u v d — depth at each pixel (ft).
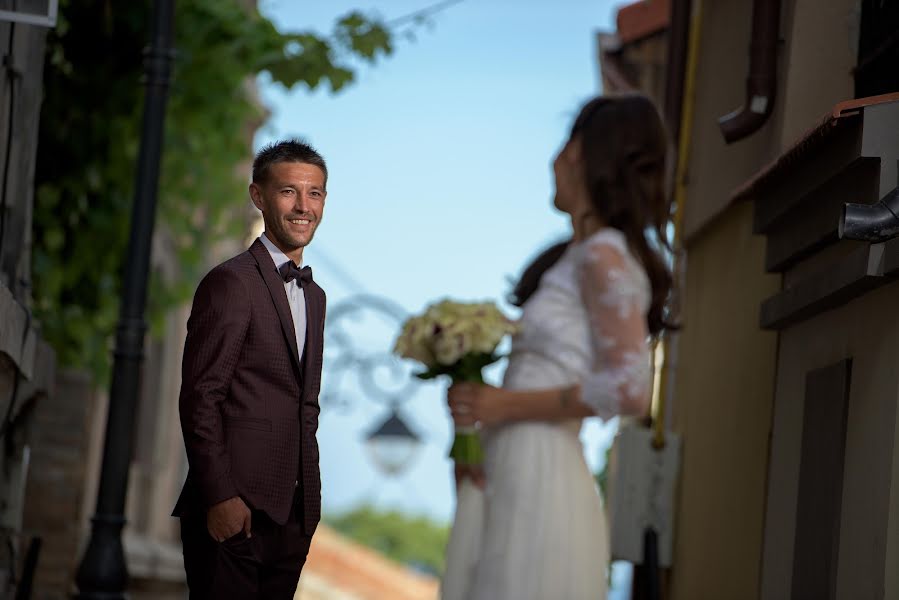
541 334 24.31
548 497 24.44
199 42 64.95
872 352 30.60
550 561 24.29
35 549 43.24
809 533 33.65
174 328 99.91
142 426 96.89
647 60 69.15
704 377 50.42
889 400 29.14
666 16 67.51
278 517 28.14
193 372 27.81
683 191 56.08
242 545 28.09
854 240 30.66
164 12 45.42
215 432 27.66
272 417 28.25
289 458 28.40
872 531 29.09
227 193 71.46
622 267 23.56
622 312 23.43
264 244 29.19
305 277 29.27
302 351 29.17
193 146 69.26
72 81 59.72
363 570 178.70
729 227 48.37
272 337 28.37
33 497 72.54
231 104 67.36
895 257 28.35
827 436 32.96
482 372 24.85
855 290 30.91
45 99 58.49
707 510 47.70
